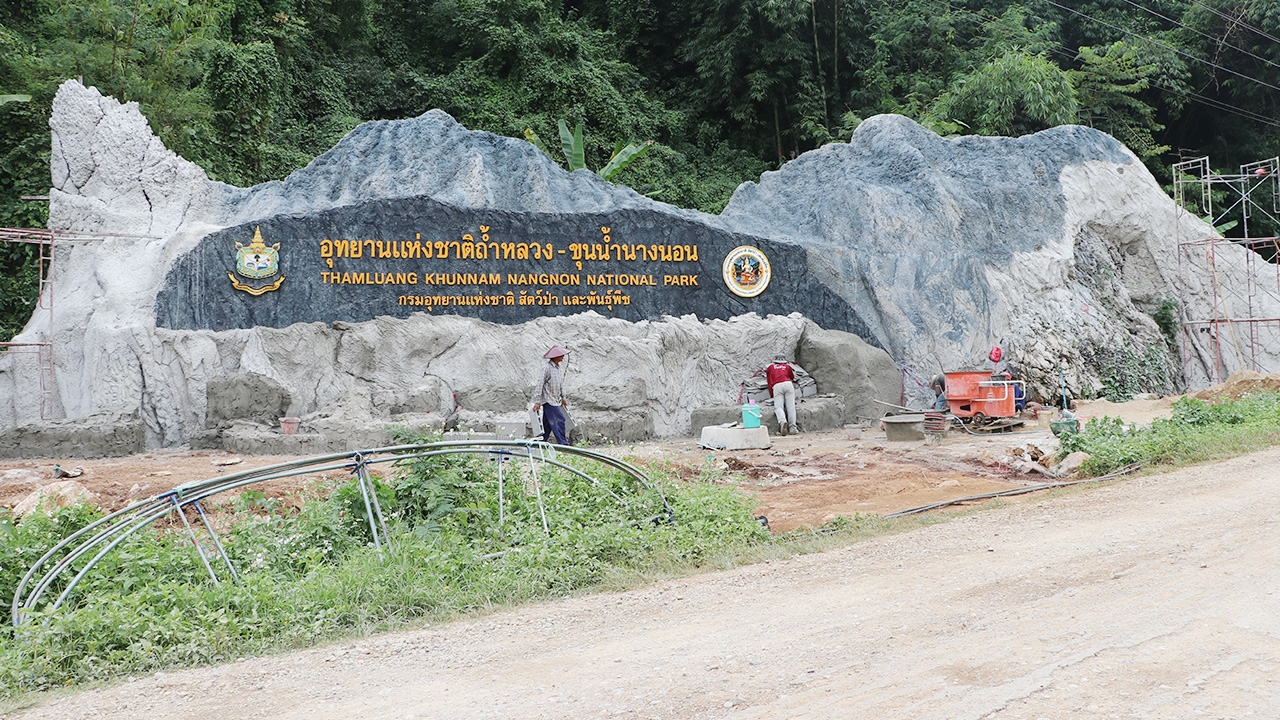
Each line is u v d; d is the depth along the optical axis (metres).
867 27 39.66
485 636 6.13
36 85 22.88
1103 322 23.30
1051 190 24.78
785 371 18.48
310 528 8.24
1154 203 25.91
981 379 17.55
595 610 6.68
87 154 19.42
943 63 39.28
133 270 18.28
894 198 23.02
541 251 19.84
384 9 37.06
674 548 8.20
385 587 6.95
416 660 5.67
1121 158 26.28
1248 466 11.35
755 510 10.50
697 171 36.38
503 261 19.62
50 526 7.96
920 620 5.86
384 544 7.85
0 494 11.81
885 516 9.68
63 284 18.56
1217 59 38.44
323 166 22.12
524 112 33.38
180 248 18.20
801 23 36.81
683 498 9.55
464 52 35.66
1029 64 32.47
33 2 26.23
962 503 10.39
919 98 37.47
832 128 38.34
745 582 7.29
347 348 18.25
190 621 6.30
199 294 18.11
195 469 13.89
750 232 22.81
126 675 5.71
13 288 21.98
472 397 18.08
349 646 6.05
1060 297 23.03
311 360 18.08
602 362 19.17
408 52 36.69
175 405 17.47
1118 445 12.39
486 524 8.39
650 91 39.91
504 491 8.91
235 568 7.45
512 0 34.25
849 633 5.68
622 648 5.67
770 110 38.56
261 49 27.06
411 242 19.12
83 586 6.87
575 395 18.22
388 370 18.41
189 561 7.33
